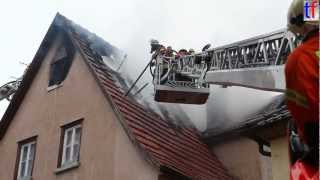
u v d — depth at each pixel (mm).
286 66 1646
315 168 1576
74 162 11867
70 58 13695
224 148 13273
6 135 14617
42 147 13164
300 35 1799
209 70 9398
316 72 1544
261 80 7551
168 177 10148
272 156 9766
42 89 14203
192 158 11852
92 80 12633
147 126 11641
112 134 11344
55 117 13273
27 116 14234
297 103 1582
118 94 12203
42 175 12625
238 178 12688
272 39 7566
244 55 8180
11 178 13625
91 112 12219
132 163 10594
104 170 11102
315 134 1548
